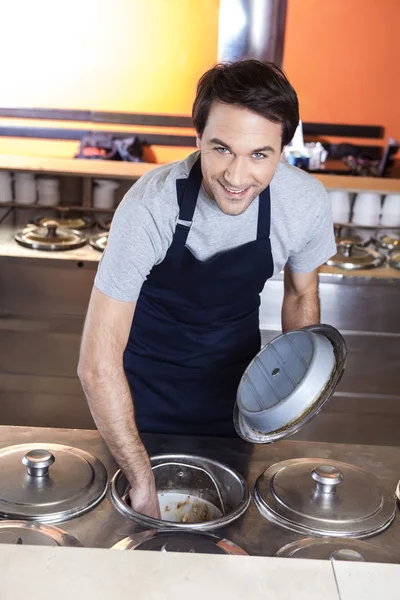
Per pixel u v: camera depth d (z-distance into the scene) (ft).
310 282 6.61
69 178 13.34
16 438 5.52
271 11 15.17
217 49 16.38
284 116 4.57
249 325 6.89
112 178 13.03
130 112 16.78
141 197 5.46
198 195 5.59
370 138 17.08
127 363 6.86
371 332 11.46
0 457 5.14
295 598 3.02
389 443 11.93
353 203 13.46
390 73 16.70
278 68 4.65
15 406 11.94
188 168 5.55
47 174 13.19
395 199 13.08
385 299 11.28
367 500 4.90
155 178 5.59
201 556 3.24
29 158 13.64
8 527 4.35
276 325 11.48
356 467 5.33
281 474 5.17
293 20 16.28
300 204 5.86
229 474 5.24
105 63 16.48
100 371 5.12
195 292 6.31
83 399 11.90
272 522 4.68
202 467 5.38
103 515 4.66
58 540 4.28
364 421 11.85
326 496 4.91
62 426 11.97
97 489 4.89
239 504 4.81
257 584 3.09
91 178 13.24
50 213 13.21
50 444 5.42
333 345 5.22
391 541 4.55
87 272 11.23
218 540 4.41
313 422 11.82
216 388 6.91
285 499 4.86
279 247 6.07
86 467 5.11
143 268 5.41
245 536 4.52
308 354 5.02
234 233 5.85
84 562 3.16
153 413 6.90
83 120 16.74
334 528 4.59
